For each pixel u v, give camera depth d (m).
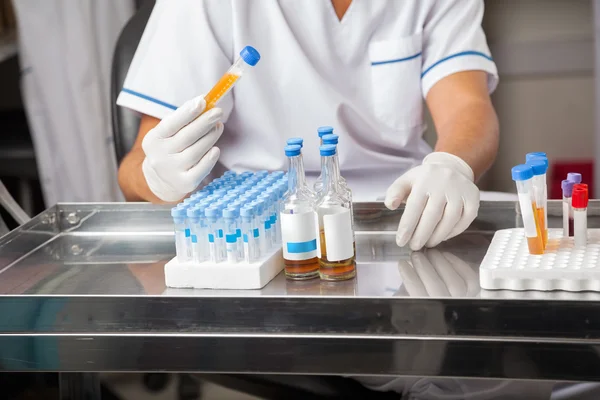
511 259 1.15
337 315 1.06
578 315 1.02
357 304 1.05
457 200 1.31
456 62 1.94
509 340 1.03
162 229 1.47
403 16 1.92
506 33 3.93
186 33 1.79
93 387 1.59
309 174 1.94
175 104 1.79
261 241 1.21
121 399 2.24
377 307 1.05
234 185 1.38
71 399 1.58
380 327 1.06
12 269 1.29
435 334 1.05
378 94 1.96
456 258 1.26
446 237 1.32
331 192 1.18
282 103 1.86
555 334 1.03
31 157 3.05
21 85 3.03
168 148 1.37
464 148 1.69
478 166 1.69
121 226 1.47
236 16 1.81
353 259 1.18
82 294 1.12
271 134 1.86
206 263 1.17
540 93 3.97
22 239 1.37
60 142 2.97
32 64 2.92
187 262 1.18
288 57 1.83
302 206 1.18
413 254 1.29
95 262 1.31
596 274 1.07
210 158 1.39
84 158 2.99
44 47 2.89
